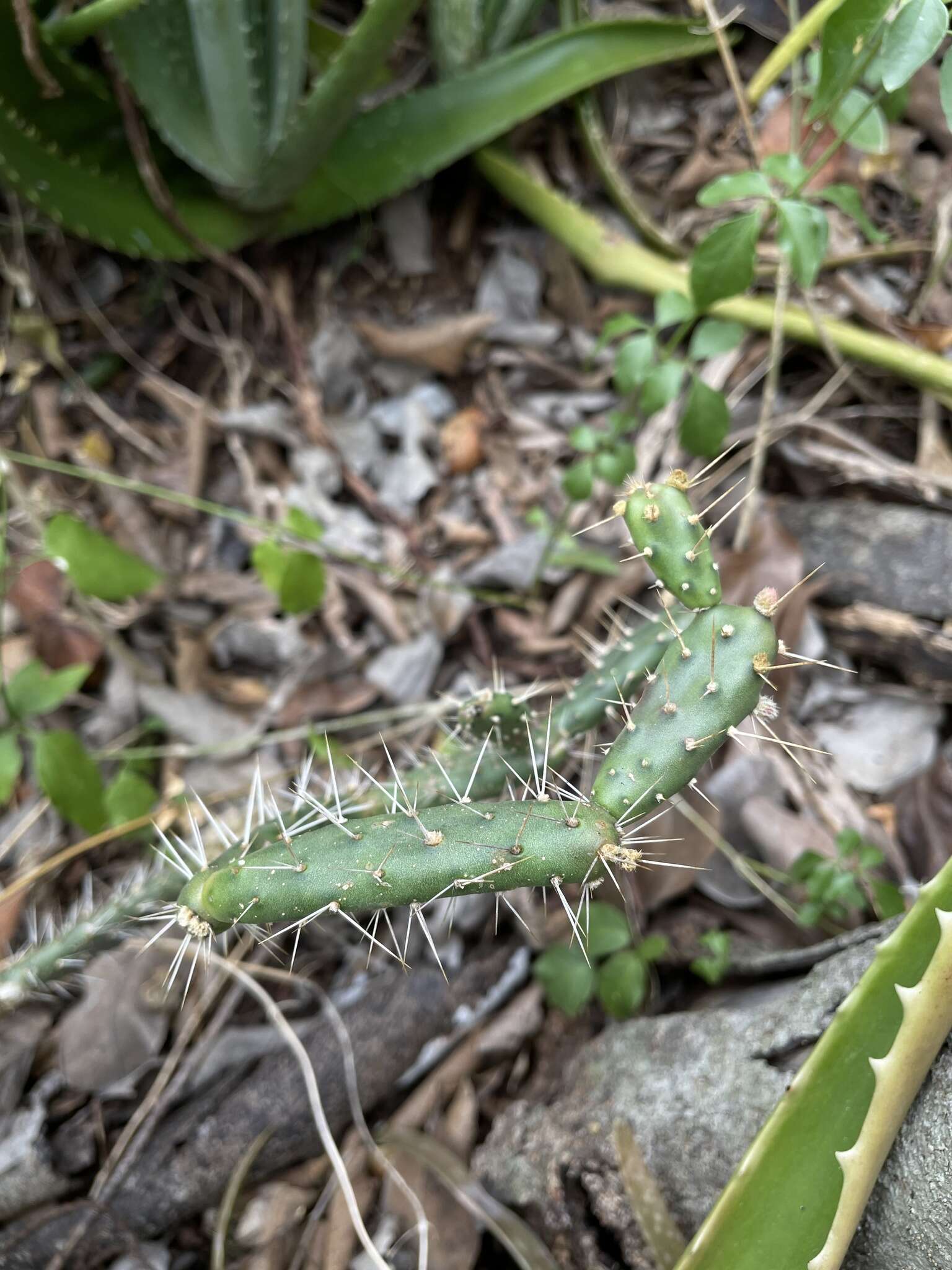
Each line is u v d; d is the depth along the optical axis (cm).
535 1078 38
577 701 32
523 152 49
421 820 23
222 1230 34
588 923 34
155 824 37
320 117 39
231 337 49
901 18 28
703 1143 31
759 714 24
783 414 46
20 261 46
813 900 36
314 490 47
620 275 46
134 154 41
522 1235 34
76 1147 36
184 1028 38
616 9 50
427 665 44
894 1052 24
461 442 48
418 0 36
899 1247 26
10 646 43
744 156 49
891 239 47
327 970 40
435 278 50
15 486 42
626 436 47
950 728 42
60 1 42
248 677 44
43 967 33
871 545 41
